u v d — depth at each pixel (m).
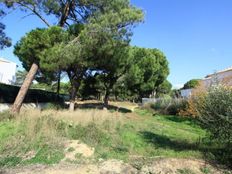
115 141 11.26
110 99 51.28
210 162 9.16
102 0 17.14
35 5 16.97
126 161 8.84
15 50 20.08
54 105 23.22
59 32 16.05
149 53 36.00
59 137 10.91
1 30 18.45
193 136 14.30
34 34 15.91
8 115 14.10
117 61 20.73
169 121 22.09
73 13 18.42
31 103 23.25
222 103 8.68
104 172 7.98
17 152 9.44
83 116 14.27
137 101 49.88
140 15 16.58
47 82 31.22
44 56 15.81
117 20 16.12
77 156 9.20
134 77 27.48
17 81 47.91
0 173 7.80
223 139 9.02
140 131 14.38
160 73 42.66
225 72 27.42
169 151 10.41
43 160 8.89
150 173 7.96
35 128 11.40
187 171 8.23
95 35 16.28
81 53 16.55
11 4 16.72
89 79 25.34
